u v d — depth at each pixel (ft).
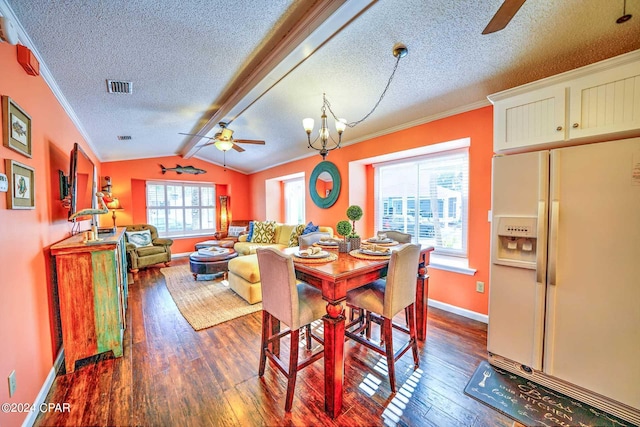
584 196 5.07
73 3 4.85
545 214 5.46
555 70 6.75
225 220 23.00
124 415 4.96
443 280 9.64
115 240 7.08
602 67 4.91
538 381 5.75
